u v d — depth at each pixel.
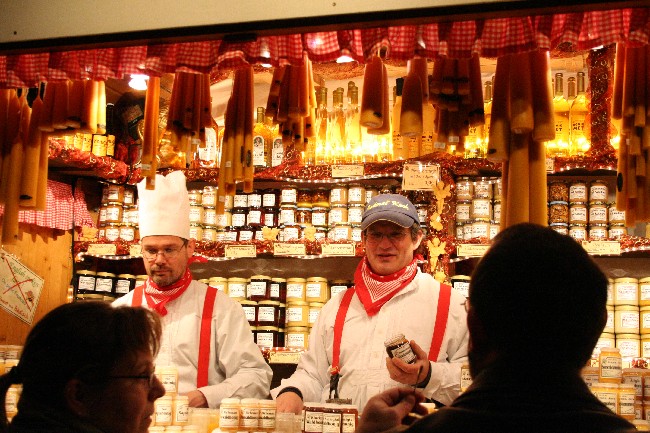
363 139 4.08
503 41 2.16
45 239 4.46
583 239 3.81
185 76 2.72
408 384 2.49
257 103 4.66
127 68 2.48
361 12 2.14
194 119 2.70
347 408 2.23
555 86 3.95
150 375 1.55
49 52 2.50
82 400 1.46
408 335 2.98
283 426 2.37
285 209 4.23
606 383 2.40
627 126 2.29
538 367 1.14
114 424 1.48
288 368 4.50
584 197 3.91
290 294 4.17
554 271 1.16
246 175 2.64
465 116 2.38
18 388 2.35
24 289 4.31
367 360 2.96
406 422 1.56
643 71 2.27
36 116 2.79
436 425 1.14
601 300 1.17
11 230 2.77
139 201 3.38
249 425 2.33
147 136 2.69
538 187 2.27
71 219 4.59
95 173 4.51
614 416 1.10
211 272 4.82
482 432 1.09
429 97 2.40
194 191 4.31
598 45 2.14
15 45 2.43
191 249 3.46
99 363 1.47
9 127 2.82
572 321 1.14
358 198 4.14
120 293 4.43
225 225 4.33
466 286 3.85
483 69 4.43
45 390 1.45
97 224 4.75
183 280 3.37
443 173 3.89
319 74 4.39
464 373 2.59
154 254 3.30
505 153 2.26
